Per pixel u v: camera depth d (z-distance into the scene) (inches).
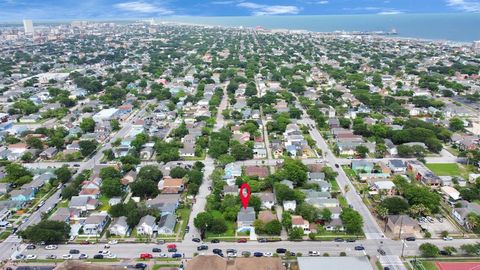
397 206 6181.1
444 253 5275.6
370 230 5885.8
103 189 7052.2
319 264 4805.6
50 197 7121.1
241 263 4857.3
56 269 4741.6
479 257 5196.9
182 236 5821.9
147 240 5718.5
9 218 6422.2
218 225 5861.2
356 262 4835.1
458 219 6122.1
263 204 6579.7
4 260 5290.4
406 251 5364.2
